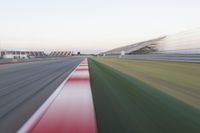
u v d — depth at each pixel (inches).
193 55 1100.5
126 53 3764.8
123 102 339.0
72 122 225.8
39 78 683.4
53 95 383.2
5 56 3228.3
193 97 397.7
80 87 454.6
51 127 211.0
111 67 1213.7
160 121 246.7
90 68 1112.8
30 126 217.3
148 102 342.0
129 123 236.7
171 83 568.1
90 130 203.6
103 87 489.7
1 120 245.8
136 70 995.3
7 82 586.2
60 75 778.2
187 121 249.6
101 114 270.8
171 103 339.9
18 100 351.3
